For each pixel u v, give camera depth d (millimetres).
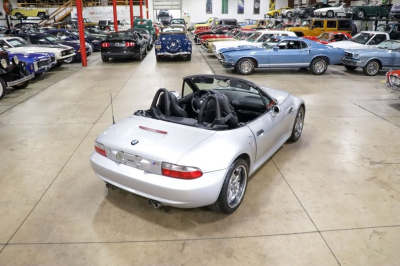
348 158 4484
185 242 2842
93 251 2740
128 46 14219
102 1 36688
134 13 36656
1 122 6223
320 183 3809
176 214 3252
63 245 2814
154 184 2799
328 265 2561
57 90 9109
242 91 4145
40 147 4961
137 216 3227
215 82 4172
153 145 2938
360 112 6754
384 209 3279
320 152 4688
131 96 8266
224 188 2947
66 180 3947
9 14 33125
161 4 42219
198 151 2852
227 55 11305
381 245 2768
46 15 33156
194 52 18641
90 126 5941
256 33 14055
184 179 2744
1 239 2891
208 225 3070
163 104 3646
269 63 11359
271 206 3357
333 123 6020
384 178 3916
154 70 12398
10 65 8219
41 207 3379
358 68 12945
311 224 3059
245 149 3180
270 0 41750
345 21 18328
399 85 6676
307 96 8211
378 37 12781
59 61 12523
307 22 18984
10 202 3467
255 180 3893
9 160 4500
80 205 3418
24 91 9023
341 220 3111
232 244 2811
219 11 42219
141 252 2723
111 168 3068
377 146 4906
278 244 2801
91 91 8922
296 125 4922
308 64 11422
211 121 3438
